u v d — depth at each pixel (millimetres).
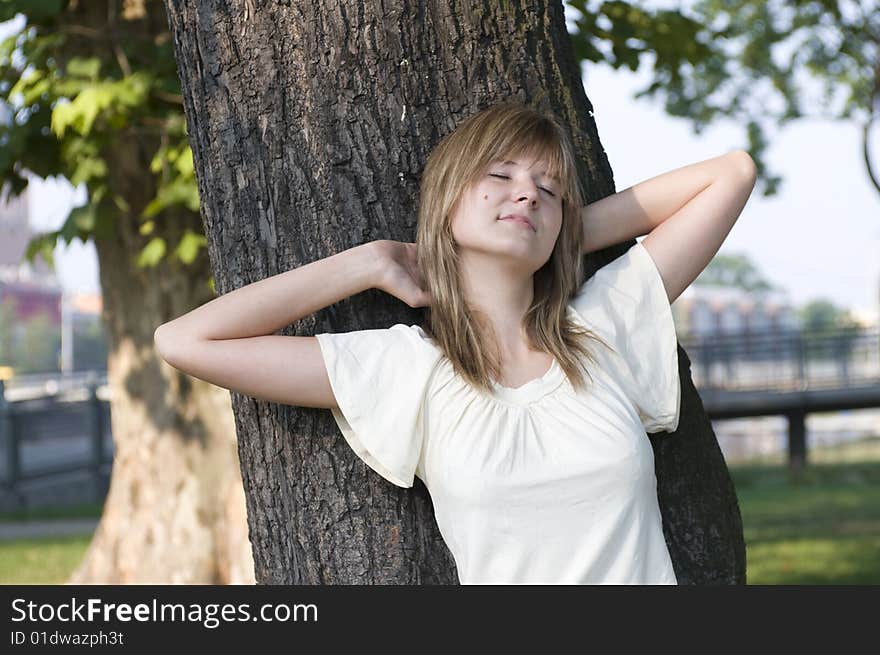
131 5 8867
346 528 3244
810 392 24125
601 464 2908
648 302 3314
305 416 3262
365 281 3137
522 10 3484
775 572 12273
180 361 3002
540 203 3084
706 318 99125
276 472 3334
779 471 23172
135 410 10516
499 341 3127
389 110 3305
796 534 15047
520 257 3061
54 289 90250
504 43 3426
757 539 14828
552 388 3029
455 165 3098
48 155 8562
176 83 8031
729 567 3547
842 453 26953
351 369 3025
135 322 10430
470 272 3158
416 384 3012
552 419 2984
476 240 3074
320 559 3271
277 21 3301
